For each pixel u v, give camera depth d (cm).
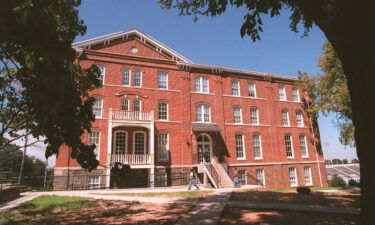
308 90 3183
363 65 417
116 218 972
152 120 2352
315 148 3319
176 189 2008
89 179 2139
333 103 2852
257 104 3102
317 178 3203
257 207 1102
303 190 1666
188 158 2541
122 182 2205
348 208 1058
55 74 315
